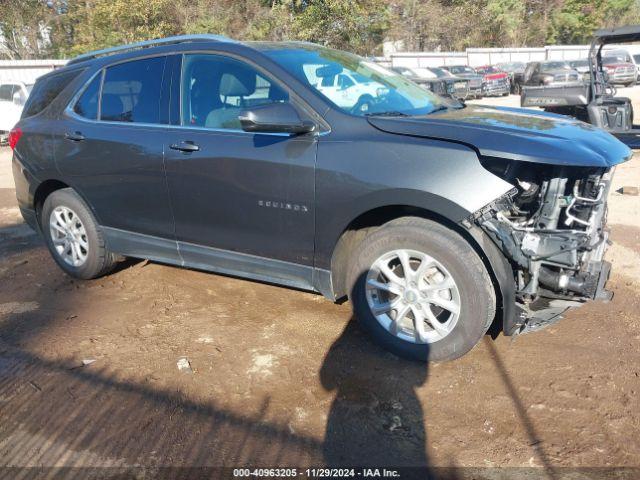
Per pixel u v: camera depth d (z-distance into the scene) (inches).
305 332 143.5
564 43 2134.6
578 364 124.9
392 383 120.6
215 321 151.6
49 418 112.5
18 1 1282.0
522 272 117.6
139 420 111.0
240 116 122.3
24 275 193.5
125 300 168.1
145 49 161.2
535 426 105.8
